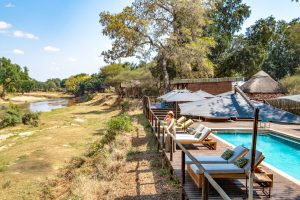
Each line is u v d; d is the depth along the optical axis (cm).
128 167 1110
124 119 2000
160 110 2495
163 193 834
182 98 2027
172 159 998
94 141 1903
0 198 1081
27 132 2539
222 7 5122
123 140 1566
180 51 3503
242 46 4728
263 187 722
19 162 1545
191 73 3906
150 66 5097
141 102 4172
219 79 2981
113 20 3519
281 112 757
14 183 1232
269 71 6091
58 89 18350
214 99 929
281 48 5988
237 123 2027
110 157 1292
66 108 5166
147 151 1334
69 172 1335
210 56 4756
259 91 3077
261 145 1510
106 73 8675
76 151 1759
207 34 4653
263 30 4706
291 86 3766
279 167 1133
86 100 8294
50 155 1678
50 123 3023
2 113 3092
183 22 3653
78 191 993
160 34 3569
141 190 866
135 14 3612
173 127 1139
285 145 1523
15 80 10981
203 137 1200
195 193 707
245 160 735
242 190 732
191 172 796
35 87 18112
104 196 885
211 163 797
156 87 5588
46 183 1221
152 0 3559
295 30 4025
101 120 3122
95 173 1188
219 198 677
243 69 4728
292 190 746
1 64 11056
